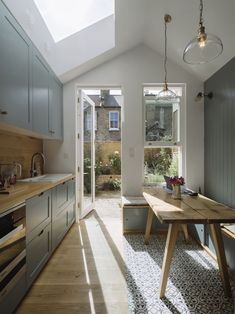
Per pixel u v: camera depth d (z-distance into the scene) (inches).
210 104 130.0
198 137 140.8
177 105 144.3
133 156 140.5
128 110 139.9
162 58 139.4
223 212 72.6
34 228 76.4
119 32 114.8
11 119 72.2
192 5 90.5
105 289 76.0
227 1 81.0
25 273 69.3
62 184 113.8
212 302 69.8
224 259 74.8
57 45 125.1
